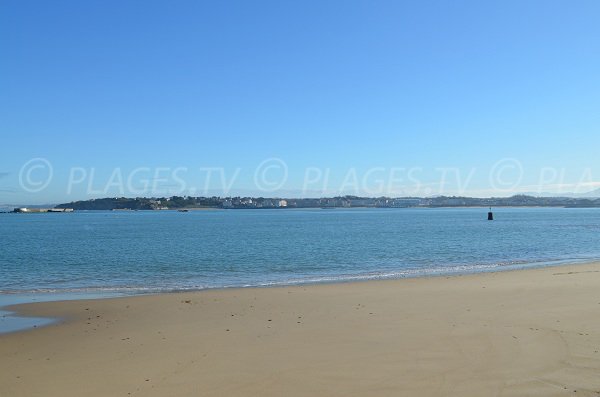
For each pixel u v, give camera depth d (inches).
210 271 1103.6
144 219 5876.0
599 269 965.8
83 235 2620.6
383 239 2127.2
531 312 520.4
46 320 557.3
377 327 473.4
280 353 391.9
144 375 348.2
